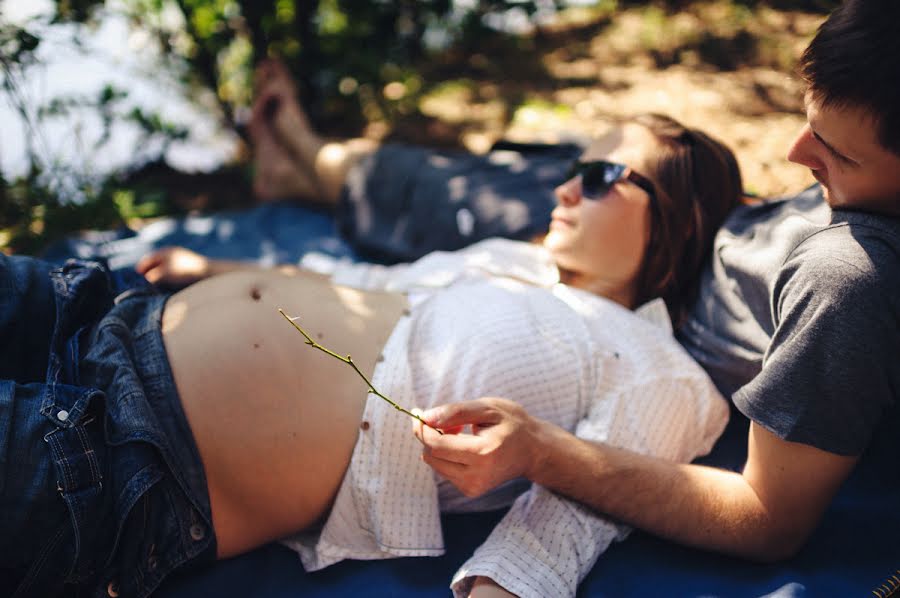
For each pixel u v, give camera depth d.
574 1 5.62
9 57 2.11
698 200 1.89
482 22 5.00
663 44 4.84
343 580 1.61
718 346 1.78
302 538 1.69
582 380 1.67
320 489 1.59
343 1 4.05
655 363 1.71
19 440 1.36
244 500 1.56
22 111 2.25
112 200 2.77
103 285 1.74
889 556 1.58
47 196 2.47
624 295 1.95
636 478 1.50
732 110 3.99
